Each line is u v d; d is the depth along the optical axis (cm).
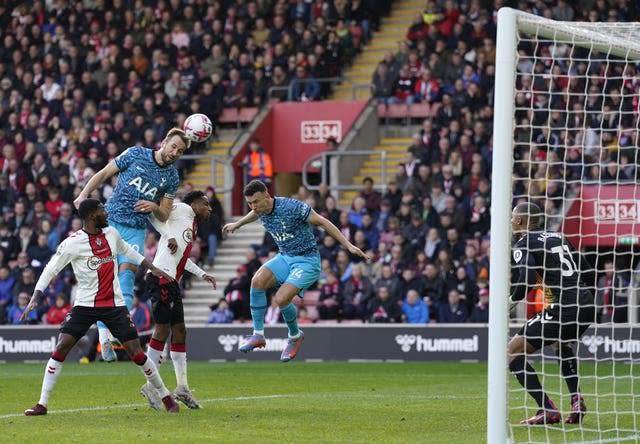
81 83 5691
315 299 4512
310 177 5488
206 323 4569
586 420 2125
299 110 5422
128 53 5775
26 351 4272
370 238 4512
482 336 4006
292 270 2341
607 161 4456
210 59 5662
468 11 5366
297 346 2422
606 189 4344
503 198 1705
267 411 2248
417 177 4659
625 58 2155
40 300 4562
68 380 3178
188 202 2289
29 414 2134
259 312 2369
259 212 2317
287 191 5566
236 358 4178
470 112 4912
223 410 2261
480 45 5212
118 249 2100
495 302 1691
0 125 5612
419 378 3288
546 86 4778
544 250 1967
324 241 4509
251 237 4938
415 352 4066
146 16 5922
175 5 5912
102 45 5859
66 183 5062
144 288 4359
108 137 5256
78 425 1981
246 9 5841
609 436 1919
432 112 5222
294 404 2425
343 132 5350
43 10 6106
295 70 5528
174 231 2242
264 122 5397
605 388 2902
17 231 4944
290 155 5438
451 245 4319
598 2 5128
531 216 2028
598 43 1956
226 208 5072
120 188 2317
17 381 3164
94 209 2048
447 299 4156
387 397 2627
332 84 5638
